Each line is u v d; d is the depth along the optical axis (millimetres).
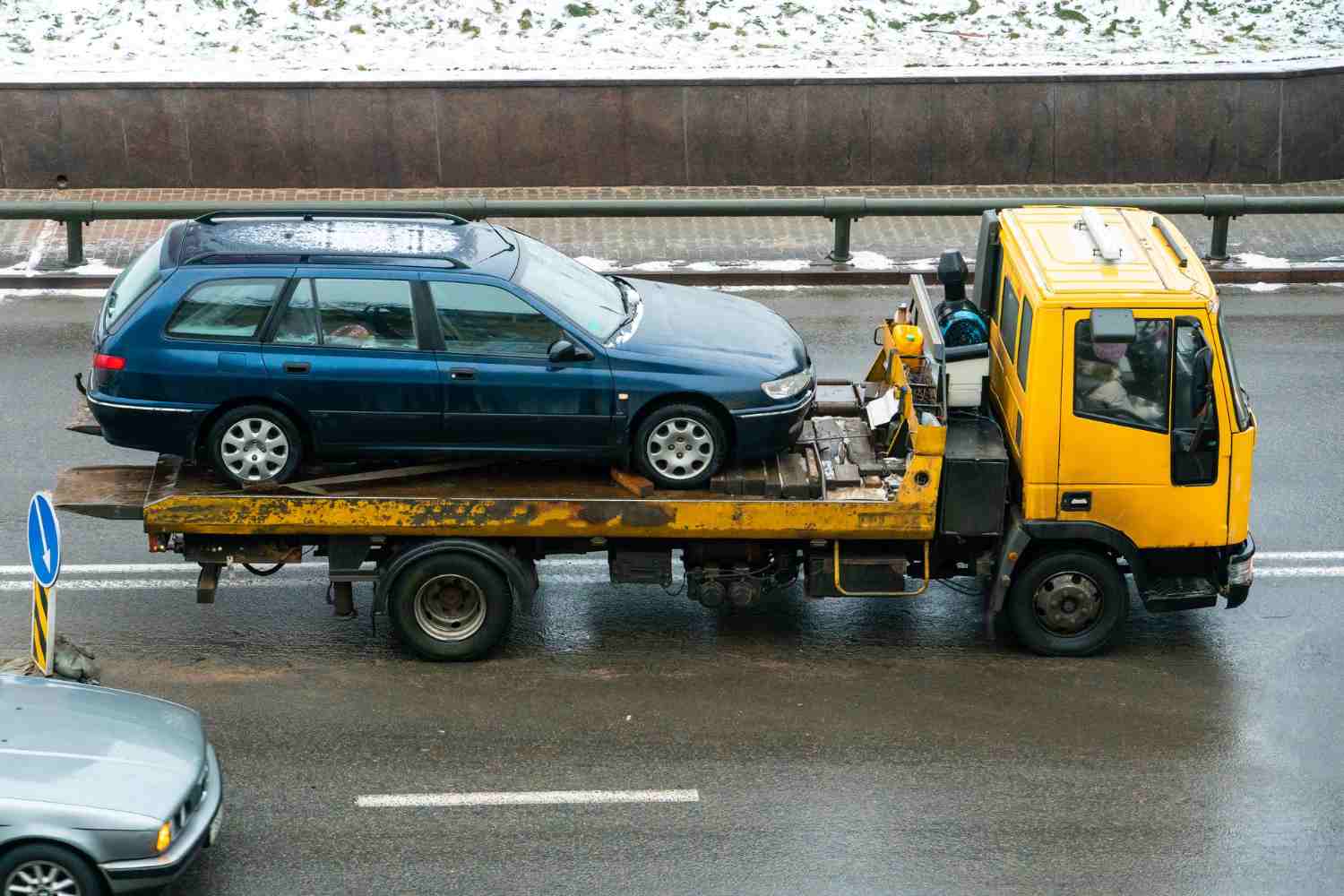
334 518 21578
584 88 46000
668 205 40219
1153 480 21781
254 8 52219
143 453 29875
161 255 22109
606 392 21797
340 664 22672
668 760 20312
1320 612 24578
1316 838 18906
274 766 20047
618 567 22578
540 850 18406
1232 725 21406
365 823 18891
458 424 21906
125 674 22250
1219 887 17953
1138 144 47250
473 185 46812
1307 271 40719
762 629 23969
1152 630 24016
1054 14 53344
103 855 16328
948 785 19859
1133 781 20016
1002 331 23344
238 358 21438
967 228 44562
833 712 21547
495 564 22047
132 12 51875
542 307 21766
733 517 21766
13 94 44969
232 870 17984
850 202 40188
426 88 45625
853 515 21797
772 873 18047
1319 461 29922
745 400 21953
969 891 17781
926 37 52094
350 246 22172
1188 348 21109
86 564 25562
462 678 22297
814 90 46312
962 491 21906
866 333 36688
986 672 22734
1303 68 46906
